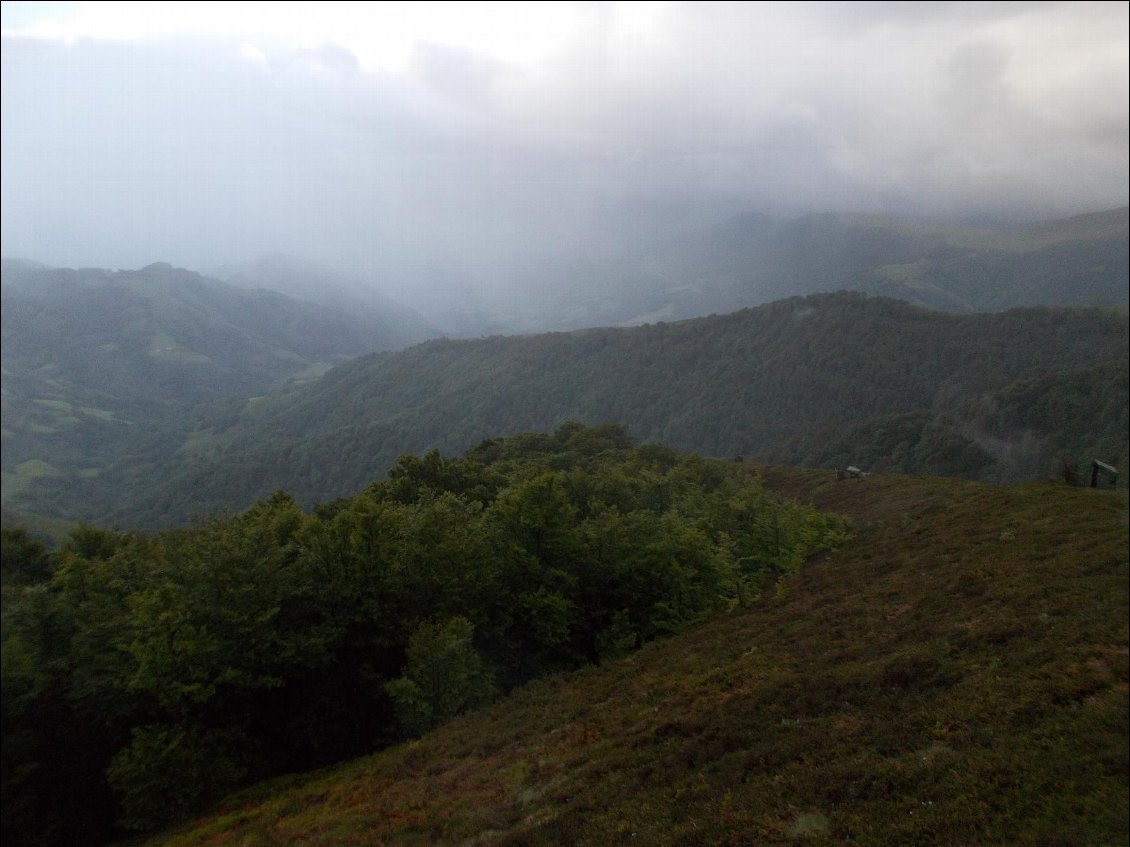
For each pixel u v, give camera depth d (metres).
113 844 17.39
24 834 17.91
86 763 19.80
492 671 21.62
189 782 17.17
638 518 28.97
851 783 8.73
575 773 12.10
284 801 15.52
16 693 18.98
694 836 8.52
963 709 9.96
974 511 27.48
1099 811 7.00
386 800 13.66
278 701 20.50
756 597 25.39
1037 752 8.30
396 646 21.84
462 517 26.05
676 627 24.12
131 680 17.77
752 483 50.97
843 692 12.21
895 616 16.62
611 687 18.02
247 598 19.42
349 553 21.80
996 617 13.72
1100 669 10.04
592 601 25.92
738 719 12.18
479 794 12.55
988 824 7.25
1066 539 18.39
